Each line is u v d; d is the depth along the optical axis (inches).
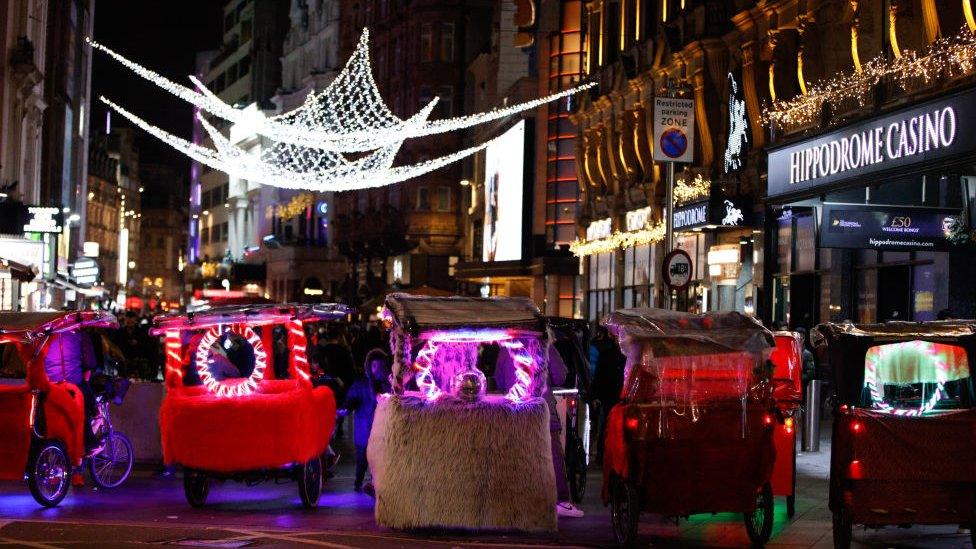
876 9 957.8
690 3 1353.3
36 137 1857.8
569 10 2098.9
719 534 508.1
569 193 2095.2
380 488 502.9
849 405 445.1
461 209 2874.0
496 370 588.7
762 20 1166.3
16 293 1423.5
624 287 1649.9
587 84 1720.0
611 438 480.1
